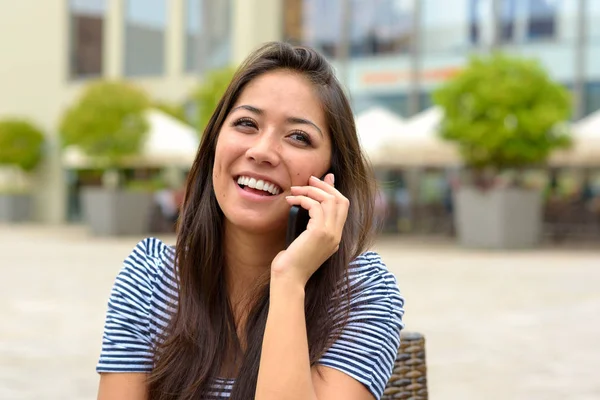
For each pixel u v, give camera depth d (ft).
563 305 28.86
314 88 5.74
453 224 67.21
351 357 5.26
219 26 79.82
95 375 18.04
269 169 5.62
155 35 84.12
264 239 5.87
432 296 30.94
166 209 67.72
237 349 5.63
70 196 92.48
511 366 19.13
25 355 20.10
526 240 54.49
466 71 53.01
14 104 95.04
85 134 61.11
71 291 32.60
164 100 81.66
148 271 5.88
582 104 66.03
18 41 94.79
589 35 65.82
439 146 56.13
